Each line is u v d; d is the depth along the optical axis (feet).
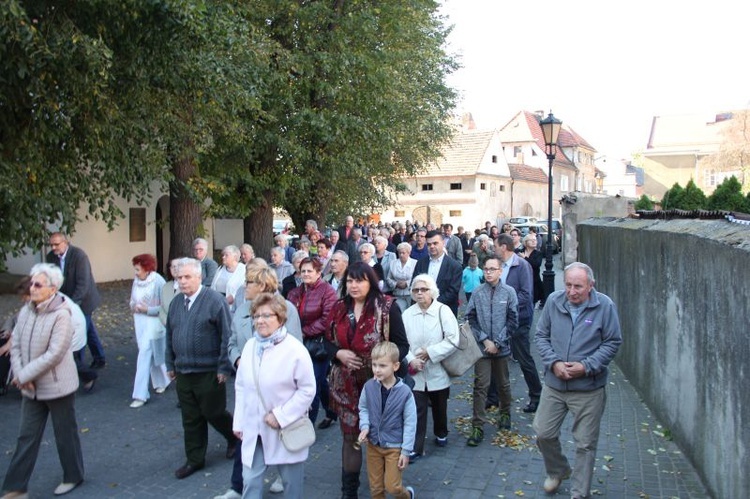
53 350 16.58
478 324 21.84
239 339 18.20
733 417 14.84
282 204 66.59
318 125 48.62
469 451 20.51
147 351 25.75
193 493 17.51
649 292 25.23
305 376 14.08
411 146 73.10
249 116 47.52
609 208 91.56
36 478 18.57
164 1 27.07
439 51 69.67
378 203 84.12
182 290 18.37
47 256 29.45
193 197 44.45
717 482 16.12
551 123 49.62
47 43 25.20
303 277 21.99
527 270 25.08
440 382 19.75
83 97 28.30
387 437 15.29
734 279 14.83
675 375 20.95
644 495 17.01
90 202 32.63
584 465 16.37
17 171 26.96
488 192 159.74
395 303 16.63
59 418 17.38
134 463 19.70
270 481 18.10
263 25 50.14
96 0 25.73
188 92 34.47
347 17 50.47
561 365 16.30
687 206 41.39
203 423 18.93
